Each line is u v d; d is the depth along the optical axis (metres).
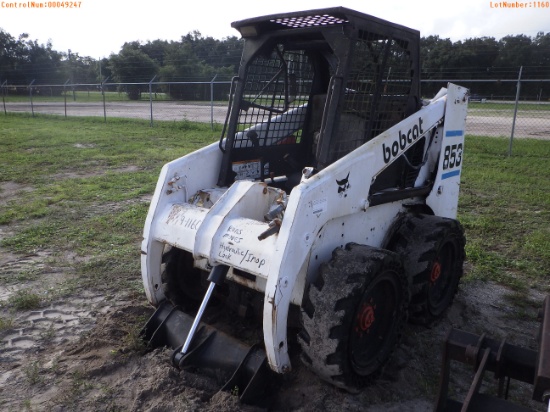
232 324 3.96
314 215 3.05
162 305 3.78
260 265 3.00
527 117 23.41
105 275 5.07
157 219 3.68
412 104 4.16
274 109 4.29
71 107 31.69
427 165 4.44
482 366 2.38
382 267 3.17
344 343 2.96
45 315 4.28
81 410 3.08
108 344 3.75
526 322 4.42
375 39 3.60
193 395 3.10
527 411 2.27
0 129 18.55
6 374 3.46
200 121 21.47
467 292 4.96
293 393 3.27
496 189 9.06
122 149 13.43
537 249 5.98
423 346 3.95
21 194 8.45
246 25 3.78
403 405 3.25
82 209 7.47
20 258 5.55
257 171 4.26
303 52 4.36
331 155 3.44
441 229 4.02
